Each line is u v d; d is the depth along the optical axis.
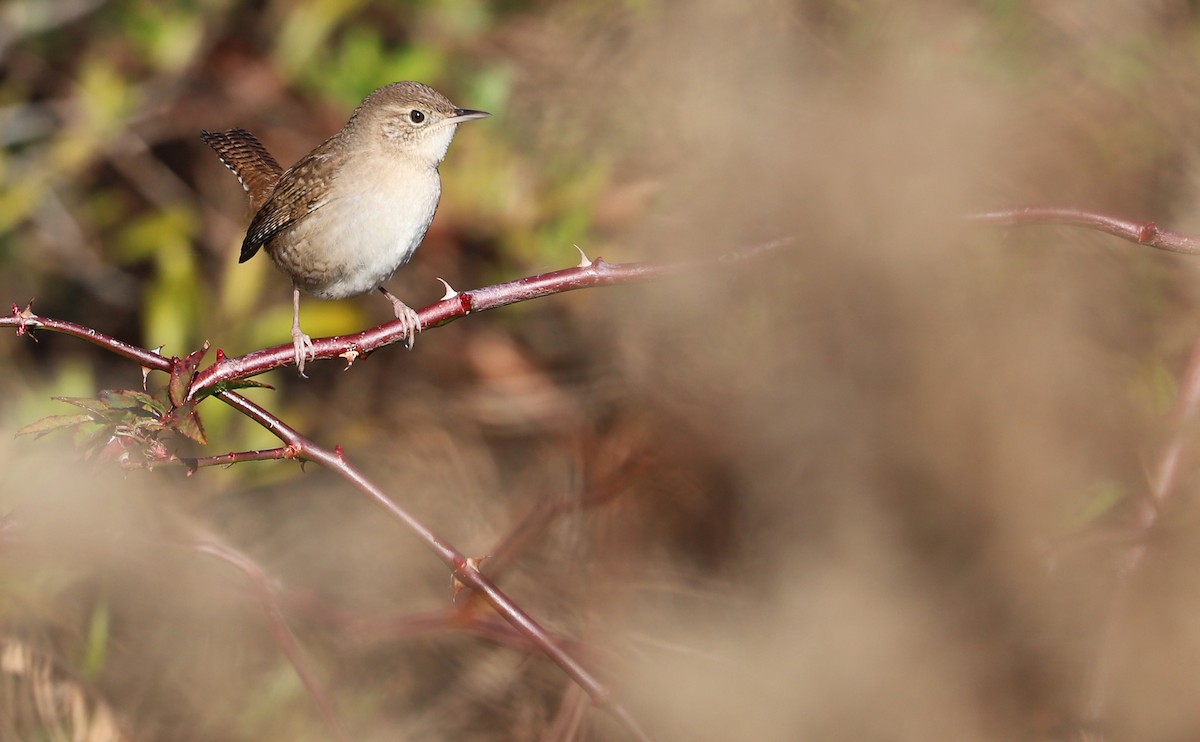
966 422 9.85
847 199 10.52
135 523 8.46
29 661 9.39
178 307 11.81
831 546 10.14
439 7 12.91
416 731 9.79
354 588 10.92
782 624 9.85
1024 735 8.81
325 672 9.80
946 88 10.66
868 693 9.24
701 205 11.13
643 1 11.52
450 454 11.86
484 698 9.99
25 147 13.52
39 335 13.31
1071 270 10.17
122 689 9.58
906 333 10.20
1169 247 6.03
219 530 10.92
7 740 9.18
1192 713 8.27
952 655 9.14
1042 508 9.48
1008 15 10.84
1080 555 8.80
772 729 9.23
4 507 6.86
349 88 12.55
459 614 8.26
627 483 10.67
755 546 10.38
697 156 11.16
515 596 10.24
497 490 11.64
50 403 10.42
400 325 6.42
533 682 10.06
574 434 11.31
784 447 10.41
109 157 13.58
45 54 13.74
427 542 6.02
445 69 12.76
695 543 10.52
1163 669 8.35
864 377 10.17
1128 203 10.43
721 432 10.66
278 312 12.04
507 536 9.78
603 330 11.73
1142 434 8.97
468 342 12.41
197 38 12.89
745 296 10.80
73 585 9.82
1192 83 10.55
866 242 10.37
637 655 9.63
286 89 13.47
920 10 10.88
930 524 9.79
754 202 10.95
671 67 11.34
